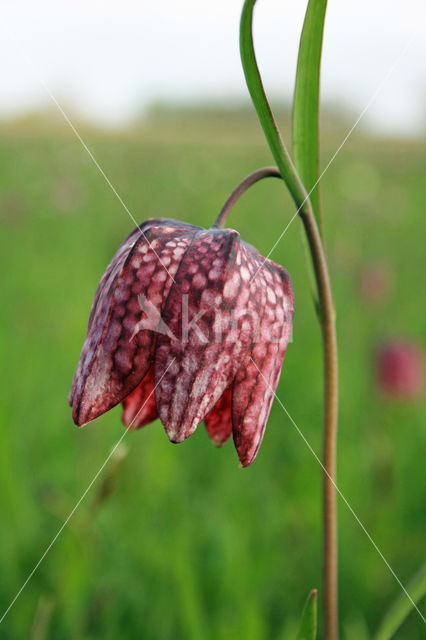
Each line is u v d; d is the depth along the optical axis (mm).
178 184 1288
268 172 217
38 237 818
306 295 680
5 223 823
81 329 502
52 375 462
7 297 598
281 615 297
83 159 1418
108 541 312
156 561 302
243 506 337
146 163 1566
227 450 389
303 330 574
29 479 361
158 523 326
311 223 216
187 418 203
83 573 287
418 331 571
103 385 207
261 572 301
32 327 530
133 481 348
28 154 1552
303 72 217
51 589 294
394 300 657
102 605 290
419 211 1131
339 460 371
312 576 312
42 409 422
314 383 458
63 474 367
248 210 1028
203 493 362
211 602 293
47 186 1114
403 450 376
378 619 299
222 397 234
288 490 362
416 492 350
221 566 299
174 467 368
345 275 696
